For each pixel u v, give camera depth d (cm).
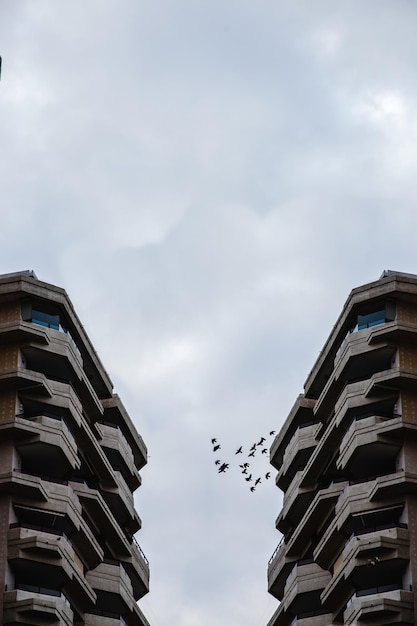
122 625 9581
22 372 9056
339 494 9450
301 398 10500
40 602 8400
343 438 9444
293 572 9794
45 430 8981
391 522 8906
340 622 9300
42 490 8831
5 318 9281
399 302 9444
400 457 8975
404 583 8606
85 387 9706
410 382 9138
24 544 8562
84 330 9900
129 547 10094
